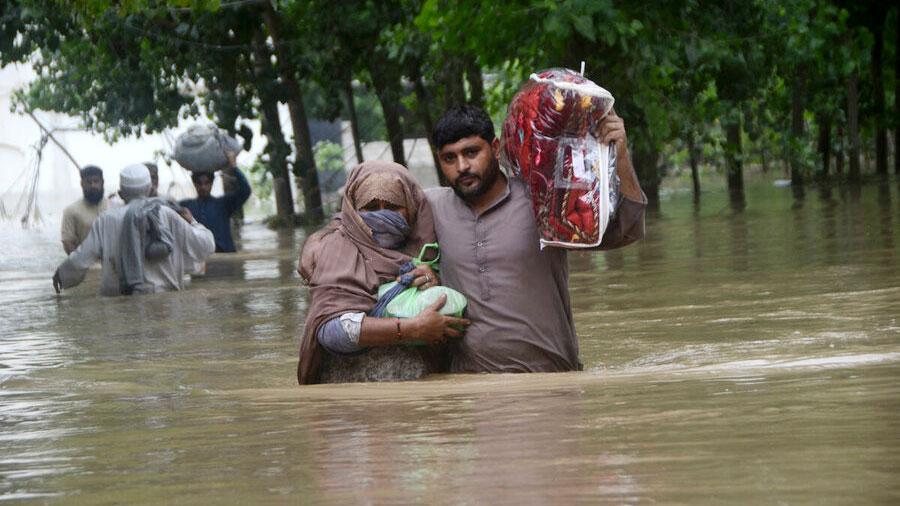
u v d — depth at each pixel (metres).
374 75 67.25
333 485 7.25
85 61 63.00
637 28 46.00
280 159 64.19
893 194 55.06
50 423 11.50
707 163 74.00
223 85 60.47
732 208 52.97
